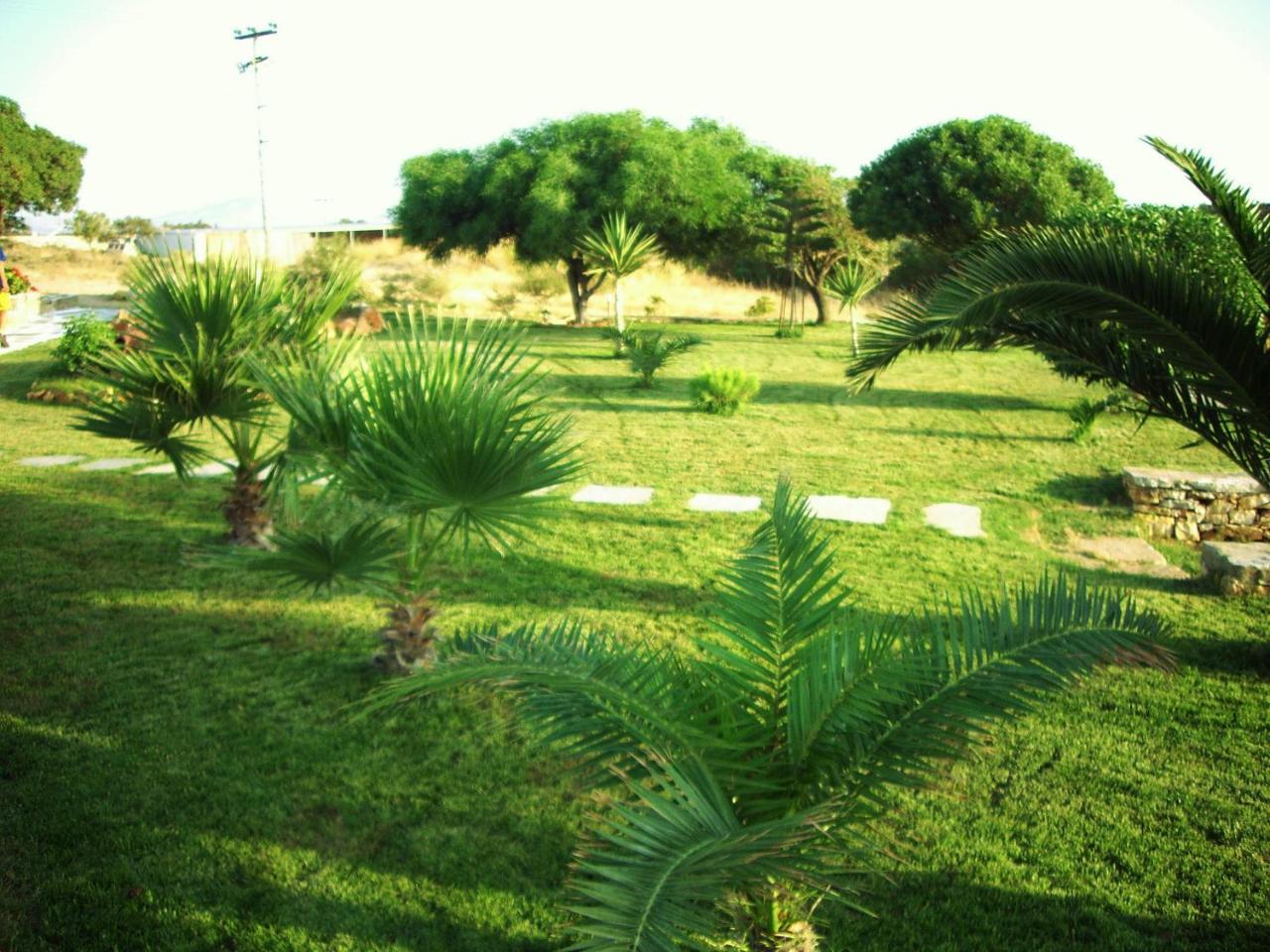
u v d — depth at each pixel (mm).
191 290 7691
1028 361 21703
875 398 17297
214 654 6613
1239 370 4672
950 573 8227
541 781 4992
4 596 7691
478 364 5168
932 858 4344
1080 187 28391
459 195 33562
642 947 2115
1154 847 4398
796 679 3482
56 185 49031
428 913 3980
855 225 31781
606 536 9438
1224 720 5598
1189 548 9508
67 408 16406
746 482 11531
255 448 8531
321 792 4879
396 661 6137
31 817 4602
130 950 3738
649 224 31609
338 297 8125
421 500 4816
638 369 18938
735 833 2559
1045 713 5719
